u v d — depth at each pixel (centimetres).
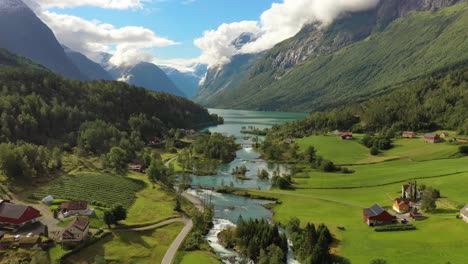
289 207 15212
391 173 18575
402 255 9575
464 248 9350
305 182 18912
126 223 12469
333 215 13750
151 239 11638
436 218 11662
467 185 14438
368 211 12569
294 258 10631
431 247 9731
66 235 10544
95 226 11994
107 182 16738
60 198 14462
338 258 10044
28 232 11156
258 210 15275
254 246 10875
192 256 10688
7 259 9519
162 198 15775
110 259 10150
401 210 12825
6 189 14838
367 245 10550
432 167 18388
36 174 16775
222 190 18000
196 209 14338
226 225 13438
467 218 10794
